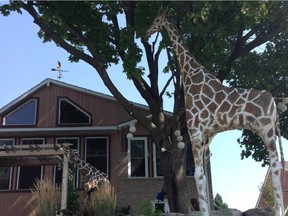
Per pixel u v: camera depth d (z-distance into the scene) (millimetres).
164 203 17078
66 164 11758
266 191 15500
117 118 18781
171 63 13352
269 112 8469
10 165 13375
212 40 12977
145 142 18344
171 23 10445
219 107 8773
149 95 13703
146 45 13781
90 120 18797
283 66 14617
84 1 12062
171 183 12570
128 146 18234
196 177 8648
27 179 17562
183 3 11211
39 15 12578
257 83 15117
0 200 17031
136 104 18641
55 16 13023
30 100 19172
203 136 8891
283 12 12414
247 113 8562
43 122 18719
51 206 10742
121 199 17250
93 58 12547
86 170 12867
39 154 11922
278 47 14922
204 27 11734
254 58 15148
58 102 19141
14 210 16875
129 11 12539
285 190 20406
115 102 19094
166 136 13047
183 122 13078
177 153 12734
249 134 16609
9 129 18094
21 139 18297
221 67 14250
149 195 17391
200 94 9062
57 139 18297
